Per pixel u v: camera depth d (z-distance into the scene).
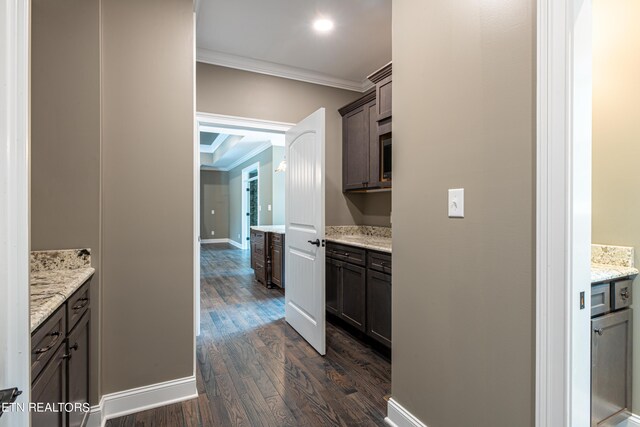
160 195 1.91
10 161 0.61
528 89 1.10
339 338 2.91
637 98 1.64
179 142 1.95
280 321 3.33
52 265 1.66
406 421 1.64
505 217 1.18
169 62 1.92
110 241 1.80
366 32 2.76
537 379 1.07
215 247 9.34
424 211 1.54
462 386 1.35
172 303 1.95
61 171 1.69
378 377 2.23
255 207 9.05
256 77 3.33
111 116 1.80
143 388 1.87
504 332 1.19
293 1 2.34
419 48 1.55
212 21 2.59
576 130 1.00
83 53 1.72
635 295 1.63
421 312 1.56
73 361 1.36
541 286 1.06
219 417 1.80
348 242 2.97
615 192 1.71
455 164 1.37
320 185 2.57
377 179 3.10
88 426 1.66
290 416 1.81
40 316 0.95
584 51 1.01
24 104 0.64
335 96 3.73
